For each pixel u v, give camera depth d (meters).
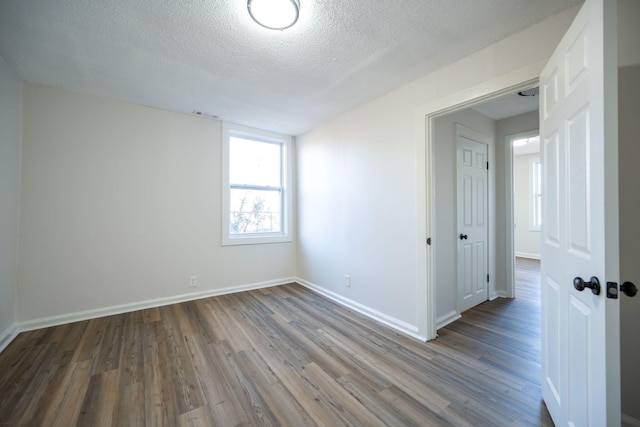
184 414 1.44
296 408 1.49
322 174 3.58
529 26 1.67
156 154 3.08
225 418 1.42
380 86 2.49
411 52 1.95
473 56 1.96
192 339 2.29
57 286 2.58
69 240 2.64
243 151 3.82
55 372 1.81
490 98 1.91
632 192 1.31
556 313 1.35
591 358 1.01
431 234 2.29
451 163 2.81
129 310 2.92
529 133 3.21
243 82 2.42
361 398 1.57
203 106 3.00
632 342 1.32
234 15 1.57
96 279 2.76
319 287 3.66
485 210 3.32
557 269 1.33
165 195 3.14
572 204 1.16
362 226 2.95
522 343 2.23
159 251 3.11
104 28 1.68
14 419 1.40
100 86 2.52
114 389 1.64
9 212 2.24
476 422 1.39
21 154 2.42
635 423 1.31
